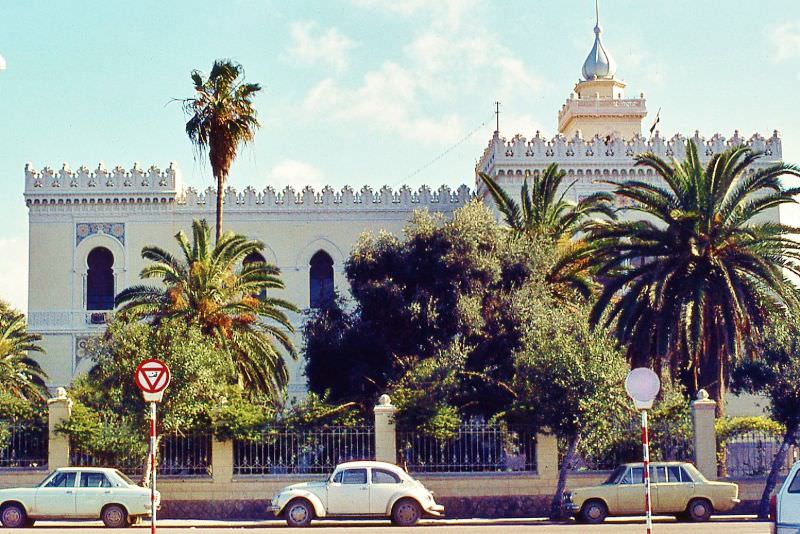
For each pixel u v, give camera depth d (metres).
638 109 63.06
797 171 33.34
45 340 58.97
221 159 42.88
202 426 31.23
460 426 31.62
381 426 31.36
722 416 33.44
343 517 27.20
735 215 34.25
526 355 31.58
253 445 31.58
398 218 60.38
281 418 31.97
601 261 36.88
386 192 60.44
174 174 59.75
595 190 55.78
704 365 34.06
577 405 29.77
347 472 27.38
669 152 55.88
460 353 36.28
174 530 25.70
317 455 31.58
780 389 30.78
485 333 38.69
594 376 29.92
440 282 39.12
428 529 25.58
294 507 27.02
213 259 41.75
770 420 33.00
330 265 60.31
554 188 44.06
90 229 59.75
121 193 59.56
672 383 34.44
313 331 41.66
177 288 39.69
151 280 59.19
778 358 31.17
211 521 29.97
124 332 31.64
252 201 60.09
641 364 34.28
